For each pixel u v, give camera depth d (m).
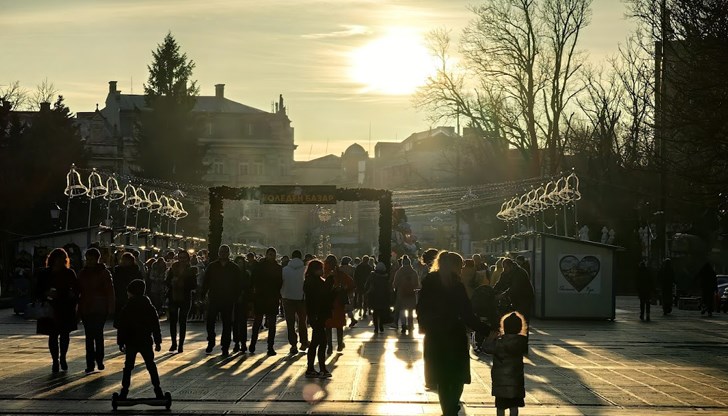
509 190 60.59
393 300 39.69
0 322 33.72
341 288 23.89
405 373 19.69
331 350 23.58
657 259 47.66
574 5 56.81
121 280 22.02
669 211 55.66
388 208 39.84
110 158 114.50
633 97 49.25
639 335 29.53
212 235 38.31
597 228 62.12
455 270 13.51
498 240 47.06
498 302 23.08
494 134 60.78
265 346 25.39
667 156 35.59
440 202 67.25
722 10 29.09
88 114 125.44
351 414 14.76
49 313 19.23
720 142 28.73
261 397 16.39
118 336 15.56
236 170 128.50
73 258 36.94
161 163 91.75
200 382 18.19
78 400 15.97
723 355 23.67
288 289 23.22
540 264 36.25
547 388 17.73
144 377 18.83
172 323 23.58
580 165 69.62
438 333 13.37
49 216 69.19
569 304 36.06
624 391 17.41
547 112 57.88
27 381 18.16
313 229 119.88
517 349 13.04
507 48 57.28
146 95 94.69
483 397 16.64
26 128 73.31
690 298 45.59
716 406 15.88
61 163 70.81
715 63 28.61
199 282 34.81
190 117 94.62
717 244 57.16
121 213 74.06
